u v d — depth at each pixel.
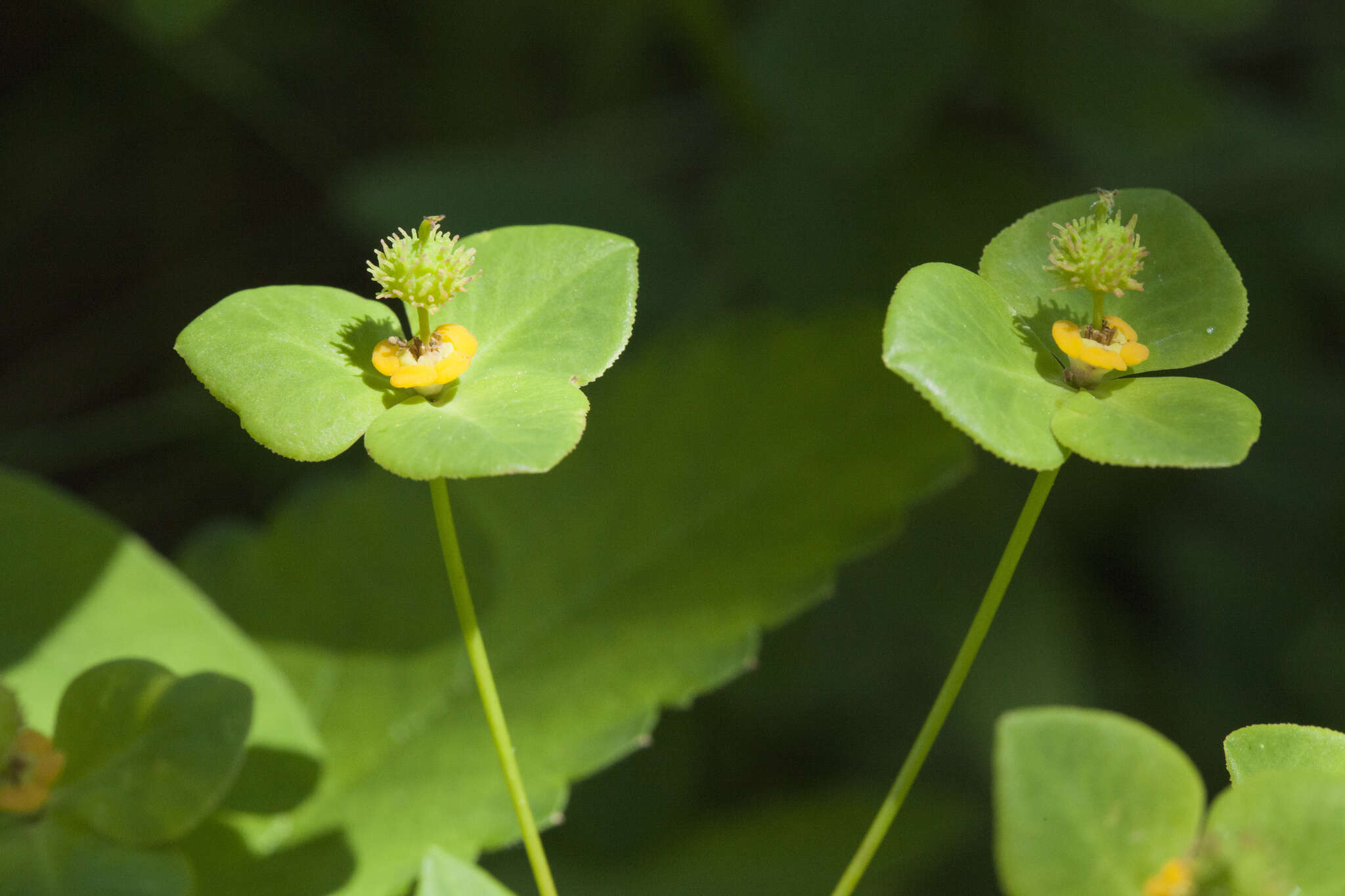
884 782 0.35
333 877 0.25
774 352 0.26
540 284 0.23
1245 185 0.42
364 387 0.23
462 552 0.26
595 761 0.25
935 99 0.36
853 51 0.36
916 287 0.22
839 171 0.37
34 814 0.23
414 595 0.26
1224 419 0.22
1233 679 0.39
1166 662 0.39
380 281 0.23
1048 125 0.36
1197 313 0.23
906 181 0.38
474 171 0.39
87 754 0.23
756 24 0.38
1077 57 0.36
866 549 0.25
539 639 0.26
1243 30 0.41
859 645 0.36
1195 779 0.21
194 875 0.25
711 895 0.30
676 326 0.37
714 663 0.25
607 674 0.25
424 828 0.25
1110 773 0.21
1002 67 0.37
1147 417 0.22
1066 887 0.21
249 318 0.23
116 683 0.23
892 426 0.26
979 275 0.23
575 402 0.22
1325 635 0.39
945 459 0.25
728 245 0.38
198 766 0.23
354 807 0.25
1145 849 0.21
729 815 0.33
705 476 0.26
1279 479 0.41
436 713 0.26
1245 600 0.39
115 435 0.42
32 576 0.24
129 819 0.23
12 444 0.41
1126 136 0.36
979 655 0.36
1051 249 0.23
